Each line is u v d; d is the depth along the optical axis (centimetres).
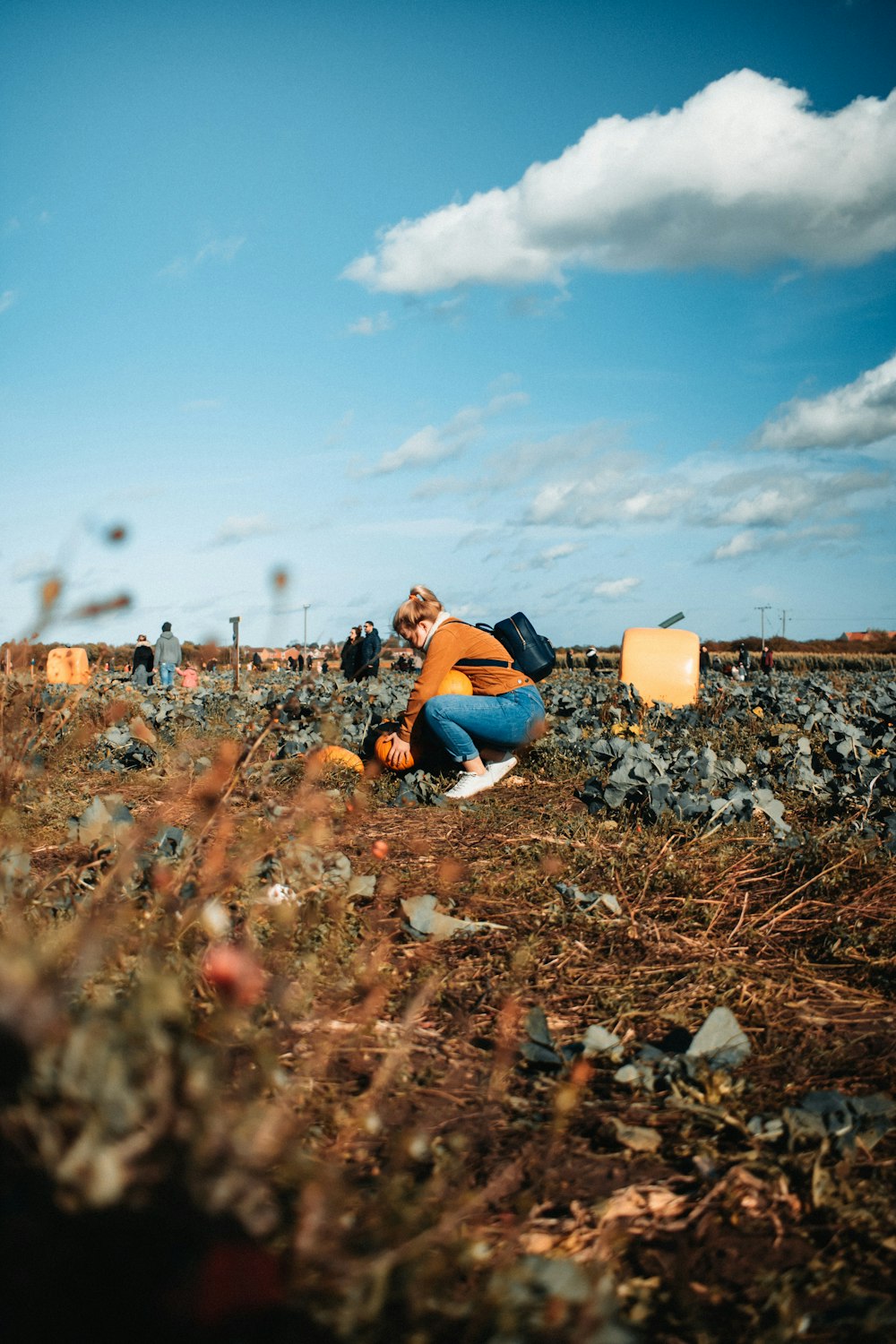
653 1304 166
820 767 696
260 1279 116
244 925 290
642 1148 213
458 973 313
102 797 540
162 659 1859
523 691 619
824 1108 228
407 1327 131
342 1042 242
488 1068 251
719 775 599
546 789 641
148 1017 126
